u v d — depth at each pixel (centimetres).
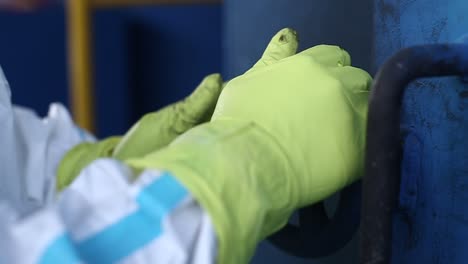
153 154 41
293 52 54
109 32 236
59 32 235
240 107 46
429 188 47
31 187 72
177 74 251
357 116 47
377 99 37
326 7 67
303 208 55
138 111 252
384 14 52
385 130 37
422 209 48
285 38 54
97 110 237
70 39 217
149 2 219
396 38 50
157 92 252
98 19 233
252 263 89
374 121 38
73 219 36
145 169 39
